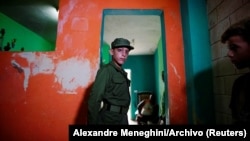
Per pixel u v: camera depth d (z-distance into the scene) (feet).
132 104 25.32
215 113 6.40
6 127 6.85
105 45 20.30
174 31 7.41
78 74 7.06
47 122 6.88
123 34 16.84
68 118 6.88
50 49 21.42
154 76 25.81
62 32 7.30
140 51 24.16
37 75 7.05
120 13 7.79
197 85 6.49
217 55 6.24
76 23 7.36
